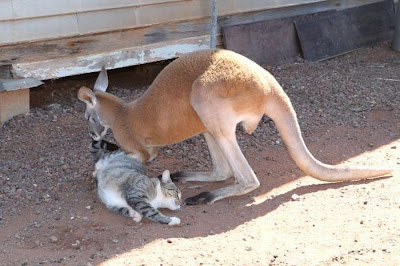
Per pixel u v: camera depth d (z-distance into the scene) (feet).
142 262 13.85
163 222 15.03
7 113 19.48
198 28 21.65
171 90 15.81
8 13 18.79
